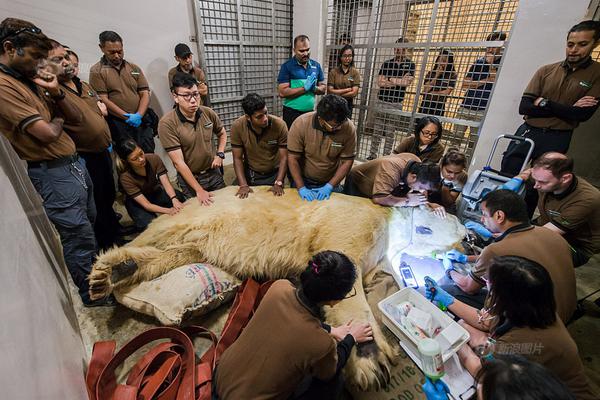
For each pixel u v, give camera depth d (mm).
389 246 1959
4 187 1018
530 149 2148
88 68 2762
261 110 2174
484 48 2789
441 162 2295
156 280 1674
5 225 902
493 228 1493
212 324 1705
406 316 1456
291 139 2234
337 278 972
